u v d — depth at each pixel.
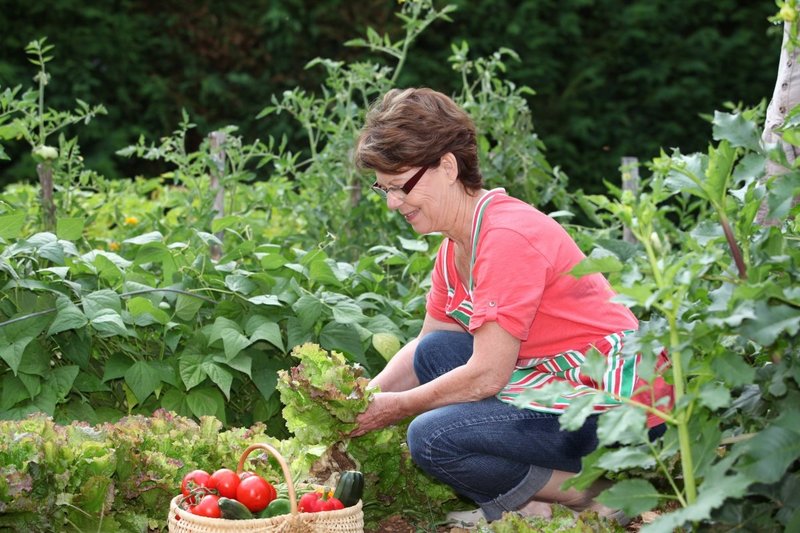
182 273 3.92
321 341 3.73
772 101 3.56
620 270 2.20
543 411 2.86
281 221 5.70
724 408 2.50
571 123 8.73
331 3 9.08
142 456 2.97
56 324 3.45
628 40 8.95
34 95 4.96
